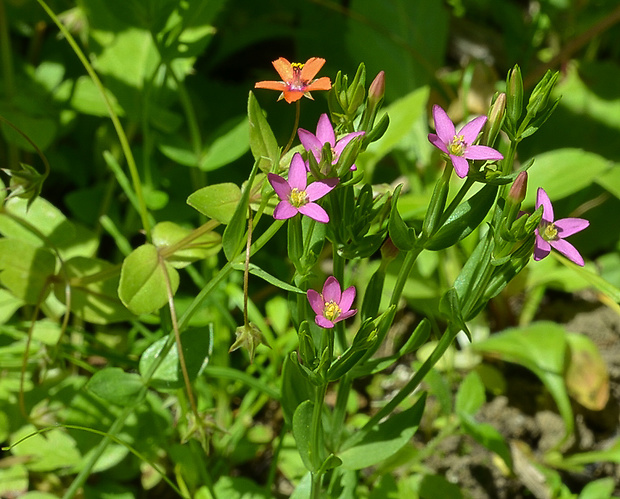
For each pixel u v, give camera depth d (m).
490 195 0.21
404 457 0.27
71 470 0.26
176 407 0.29
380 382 0.31
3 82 0.31
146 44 0.31
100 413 0.27
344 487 0.23
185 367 0.22
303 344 0.20
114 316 0.26
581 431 0.30
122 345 0.29
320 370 0.21
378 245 0.22
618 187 0.31
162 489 0.28
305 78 0.21
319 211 0.19
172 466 0.28
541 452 0.30
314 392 0.23
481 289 0.21
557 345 0.29
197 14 0.29
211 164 0.29
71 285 0.25
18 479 0.26
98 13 0.30
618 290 0.26
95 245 0.28
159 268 0.24
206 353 0.23
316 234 0.22
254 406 0.28
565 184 0.30
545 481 0.29
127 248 0.29
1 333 0.28
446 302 0.21
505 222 0.20
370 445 0.23
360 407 0.30
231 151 0.29
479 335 0.31
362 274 0.31
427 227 0.21
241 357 0.30
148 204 0.29
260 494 0.26
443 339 0.22
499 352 0.29
